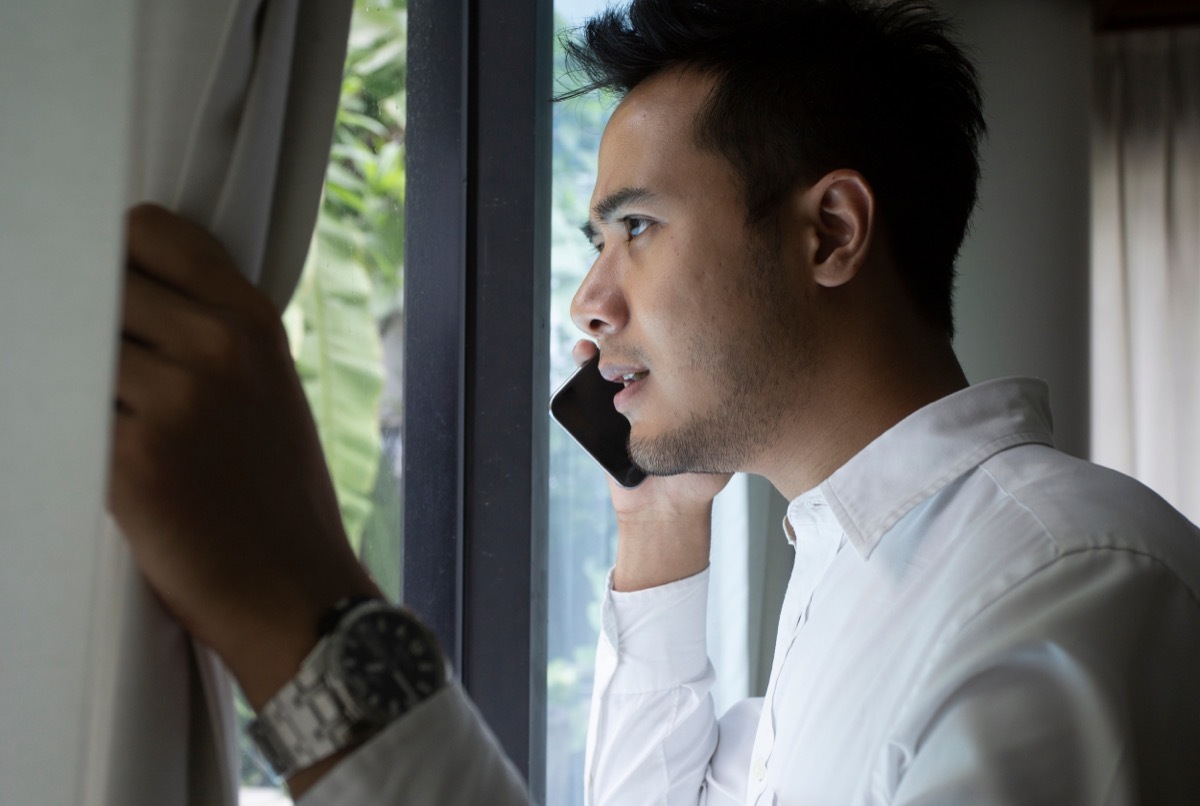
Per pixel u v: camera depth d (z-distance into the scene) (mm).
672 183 1006
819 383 987
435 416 1305
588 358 1306
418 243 1306
